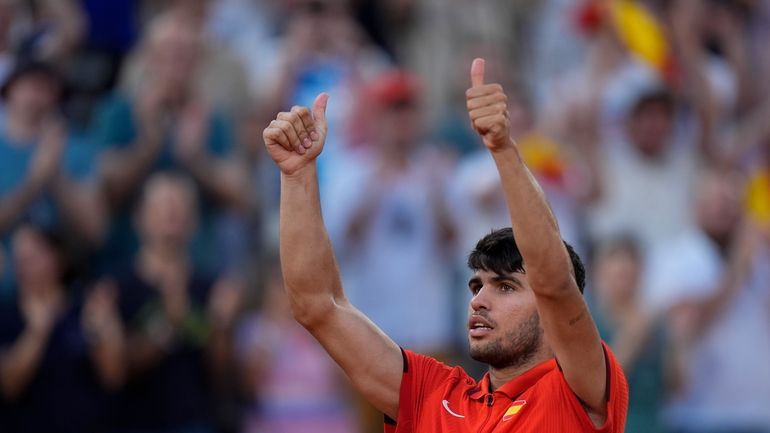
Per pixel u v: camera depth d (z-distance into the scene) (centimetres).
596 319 3288
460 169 3709
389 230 3472
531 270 1591
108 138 3431
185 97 3503
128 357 3119
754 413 3378
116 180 3394
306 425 3312
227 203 3497
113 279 3166
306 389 3325
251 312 3456
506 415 1698
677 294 3378
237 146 3672
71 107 3741
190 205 3297
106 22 3875
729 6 4334
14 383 3045
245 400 3278
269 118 3794
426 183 3528
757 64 4378
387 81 3572
